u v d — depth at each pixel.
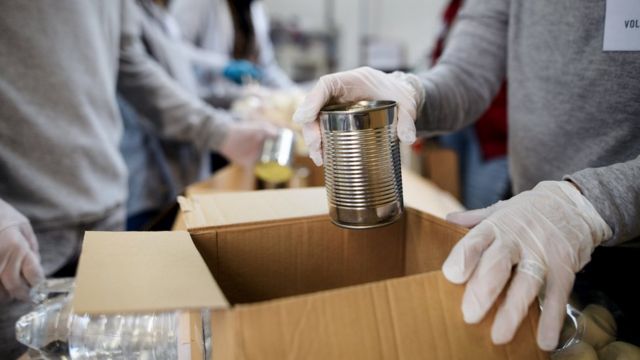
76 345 0.57
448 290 0.47
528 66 0.83
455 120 0.85
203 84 2.57
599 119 0.73
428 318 0.44
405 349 0.43
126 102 1.54
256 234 0.61
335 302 0.41
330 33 4.66
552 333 0.48
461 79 0.86
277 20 4.60
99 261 0.47
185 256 0.49
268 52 2.91
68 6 1.04
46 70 1.00
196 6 2.48
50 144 1.01
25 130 0.97
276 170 1.36
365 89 0.66
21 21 0.95
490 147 2.05
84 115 1.08
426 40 4.38
